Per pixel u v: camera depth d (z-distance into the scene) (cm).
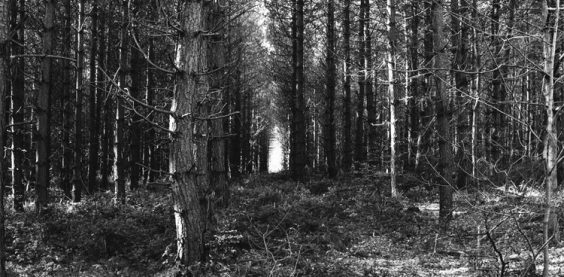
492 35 435
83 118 2745
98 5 1827
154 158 2661
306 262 826
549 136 419
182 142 700
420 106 2277
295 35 2578
